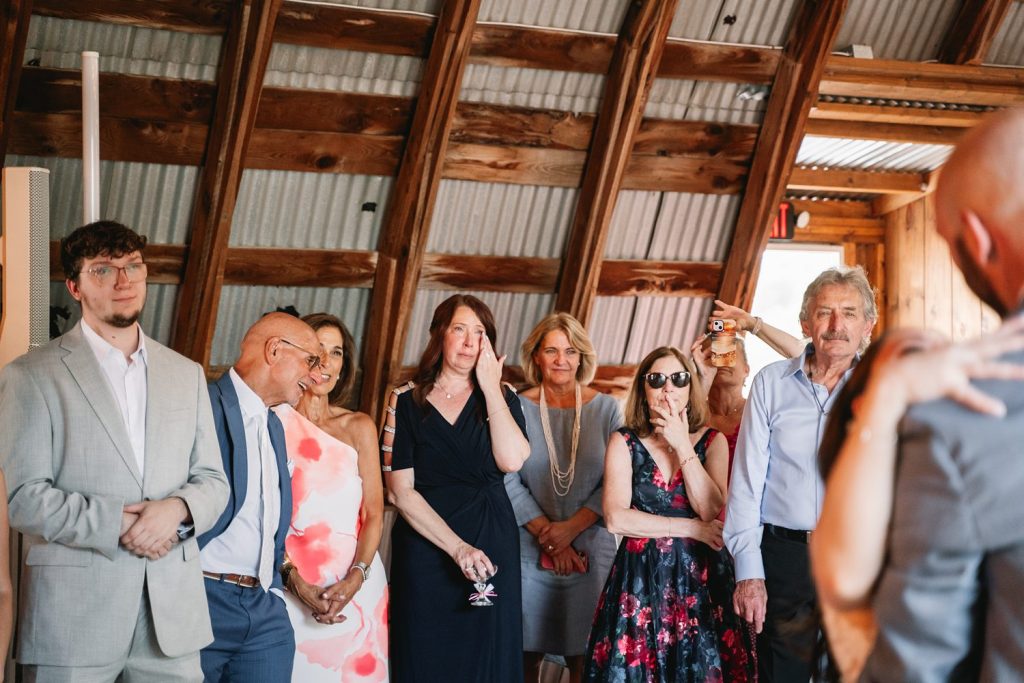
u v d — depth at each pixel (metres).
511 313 5.98
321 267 5.46
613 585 3.47
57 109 4.71
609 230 5.89
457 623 3.53
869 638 1.03
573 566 3.93
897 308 8.48
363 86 5.17
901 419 0.96
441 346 3.68
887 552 0.98
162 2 4.61
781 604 3.20
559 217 5.83
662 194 5.93
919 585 0.94
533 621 3.95
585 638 3.95
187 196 5.11
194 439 2.88
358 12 4.91
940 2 6.05
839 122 6.55
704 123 5.77
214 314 5.22
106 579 2.62
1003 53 6.32
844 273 3.18
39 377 2.68
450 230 5.68
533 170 5.61
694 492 3.43
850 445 0.98
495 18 5.20
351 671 3.42
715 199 6.03
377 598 3.54
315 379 3.55
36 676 2.60
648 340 6.33
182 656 2.73
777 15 5.55
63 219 4.95
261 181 5.23
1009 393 0.92
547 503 4.01
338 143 5.20
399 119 5.26
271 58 4.97
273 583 3.14
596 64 5.41
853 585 0.99
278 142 5.12
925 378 0.93
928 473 0.93
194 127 4.93
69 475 2.66
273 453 3.13
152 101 4.83
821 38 5.50
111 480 2.68
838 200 8.52
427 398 3.65
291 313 3.71
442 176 5.48
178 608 2.73
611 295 6.05
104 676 2.63
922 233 8.16
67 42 4.65
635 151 5.73
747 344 8.70
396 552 3.64
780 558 3.21
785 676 3.19
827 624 1.08
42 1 4.49
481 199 5.65
